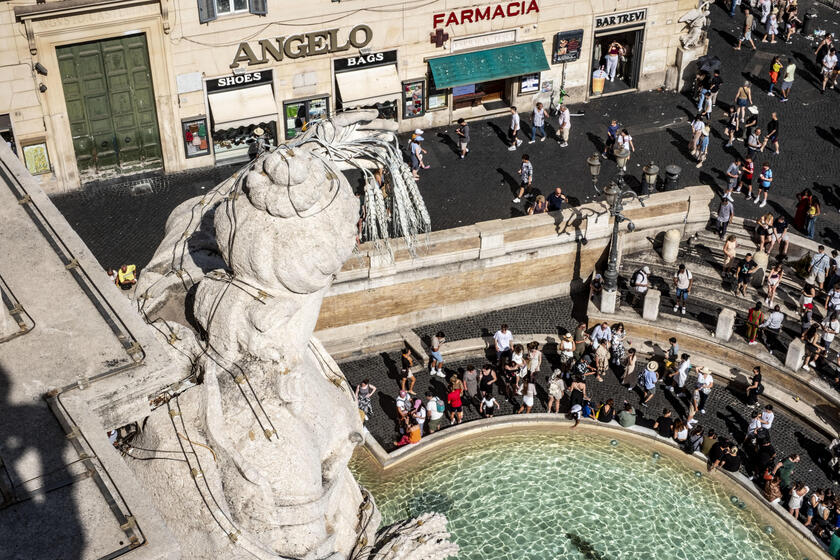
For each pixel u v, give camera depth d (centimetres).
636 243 3612
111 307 1012
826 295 3456
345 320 3372
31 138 3575
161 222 3600
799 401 3275
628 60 4356
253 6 3594
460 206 3700
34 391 927
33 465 863
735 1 4859
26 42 3388
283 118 3878
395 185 1259
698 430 3038
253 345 1134
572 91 4259
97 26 3447
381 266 3272
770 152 4059
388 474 3012
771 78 4412
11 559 796
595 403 3288
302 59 3772
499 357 3331
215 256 1247
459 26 3934
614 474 3011
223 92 3753
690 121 4216
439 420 3184
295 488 1145
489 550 2756
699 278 3566
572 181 3856
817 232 3694
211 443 1122
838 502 2811
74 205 3662
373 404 3256
